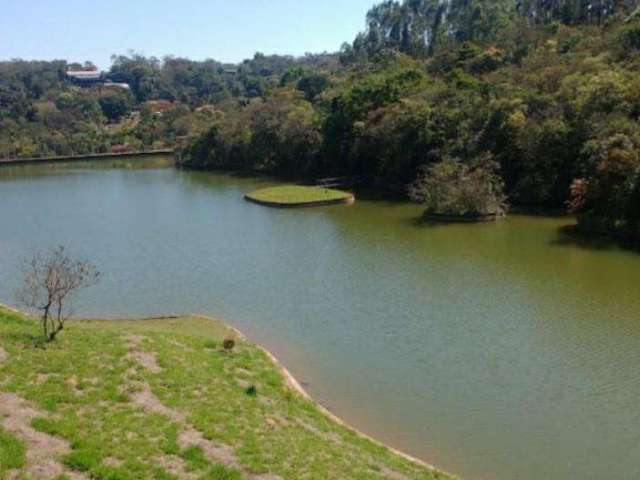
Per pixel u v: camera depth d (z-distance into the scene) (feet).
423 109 267.59
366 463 62.95
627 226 172.86
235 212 240.12
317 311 125.49
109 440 56.80
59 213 250.78
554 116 229.25
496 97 257.34
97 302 135.03
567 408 84.99
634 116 212.64
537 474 70.54
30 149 456.04
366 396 88.99
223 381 78.18
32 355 74.43
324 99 403.34
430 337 110.32
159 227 216.33
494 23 425.69
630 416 82.64
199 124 469.16
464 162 236.63
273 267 159.84
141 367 75.61
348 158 309.01
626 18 321.32
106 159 461.37
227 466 55.16
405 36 532.73
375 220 214.07
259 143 371.35
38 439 55.16
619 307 122.21
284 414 72.43
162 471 52.65
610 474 70.59
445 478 64.59
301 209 240.73
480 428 80.18
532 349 103.96
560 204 219.61
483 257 161.89
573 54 284.20
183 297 137.59
